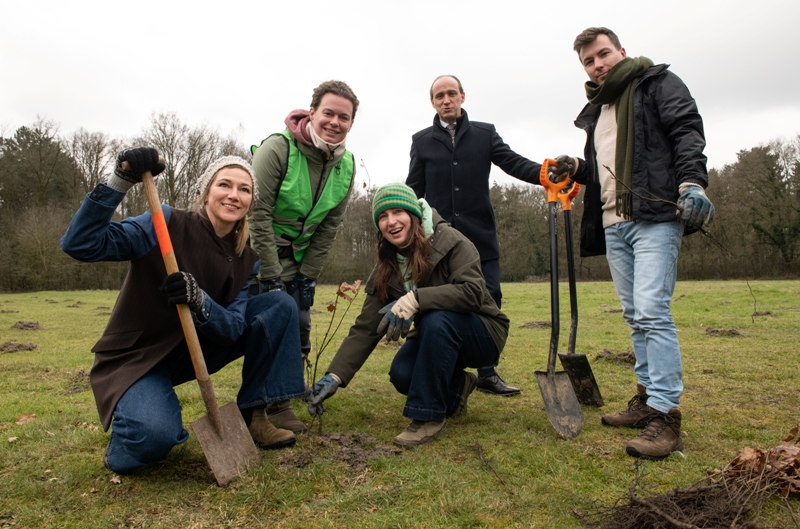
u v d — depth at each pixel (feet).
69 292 93.91
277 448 8.20
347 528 5.88
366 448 8.38
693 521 5.54
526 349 20.36
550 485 6.95
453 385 10.19
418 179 13.96
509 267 130.11
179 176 102.17
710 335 23.47
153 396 7.09
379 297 9.58
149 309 7.47
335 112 10.02
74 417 10.64
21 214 116.78
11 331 29.68
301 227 11.00
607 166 9.29
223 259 8.01
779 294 49.24
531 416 10.37
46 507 6.43
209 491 6.84
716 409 10.85
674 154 8.83
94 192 6.60
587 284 91.30
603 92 9.39
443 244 9.26
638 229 9.04
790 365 15.62
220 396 12.63
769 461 6.61
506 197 132.57
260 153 10.19
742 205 94.27
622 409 10.95
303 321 11.89
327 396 8.96
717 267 96.58
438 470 7.38
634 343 9.75
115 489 6.92
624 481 7.11
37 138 124.98
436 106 13.37
